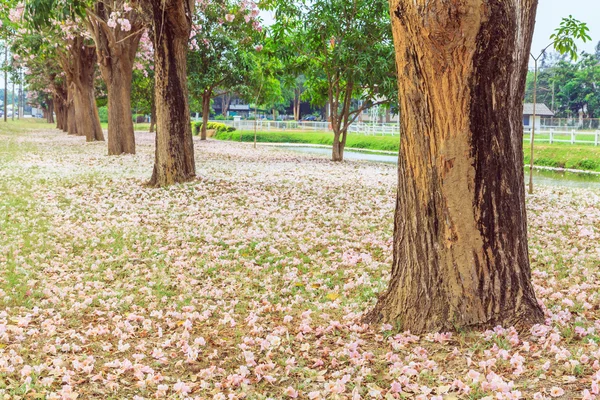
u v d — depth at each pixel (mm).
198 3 25812
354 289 6508
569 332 4633
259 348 4859
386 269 7250
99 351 4801
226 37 36375
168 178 14812
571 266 7227
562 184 19062
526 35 4688
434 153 4645
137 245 8695
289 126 58094
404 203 4984
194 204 12195
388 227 9898
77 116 45656
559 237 8930
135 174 17469
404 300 5004
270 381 4129
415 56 4504
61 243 8844
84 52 33688
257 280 6891
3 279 6719
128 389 4129
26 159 22266
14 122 86375
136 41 24141
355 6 21359
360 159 29000
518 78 4641
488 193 4621
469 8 4184
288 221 10367
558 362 4086
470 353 4281
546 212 11391
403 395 3795
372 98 24547
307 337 5066
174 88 14609
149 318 5684
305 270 7406
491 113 4520
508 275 4727
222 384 4129
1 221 10188
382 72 21375
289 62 24281
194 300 6141
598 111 60562
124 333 5145
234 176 16953
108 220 10633
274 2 21547
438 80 4469
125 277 7195
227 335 5234
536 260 7547
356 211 11445
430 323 4781
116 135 24625
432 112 4578
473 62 4379
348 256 7859
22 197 12930
